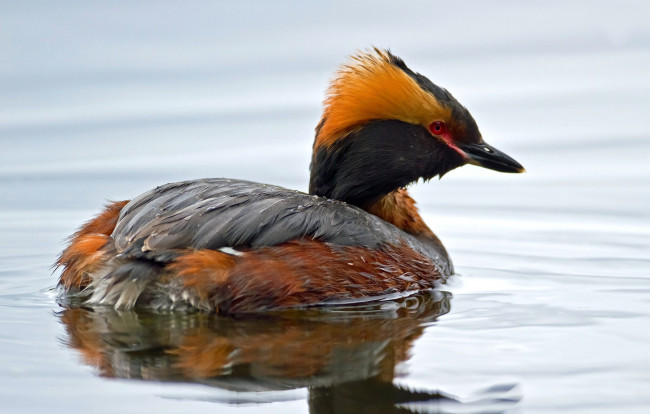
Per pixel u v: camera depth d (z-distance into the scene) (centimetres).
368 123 1652
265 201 1486
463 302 1516
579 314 1434
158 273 1419
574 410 1106
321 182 1686
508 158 1684
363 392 1167
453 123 1672
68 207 2145
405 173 1667
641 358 1246
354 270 1496
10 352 1290
